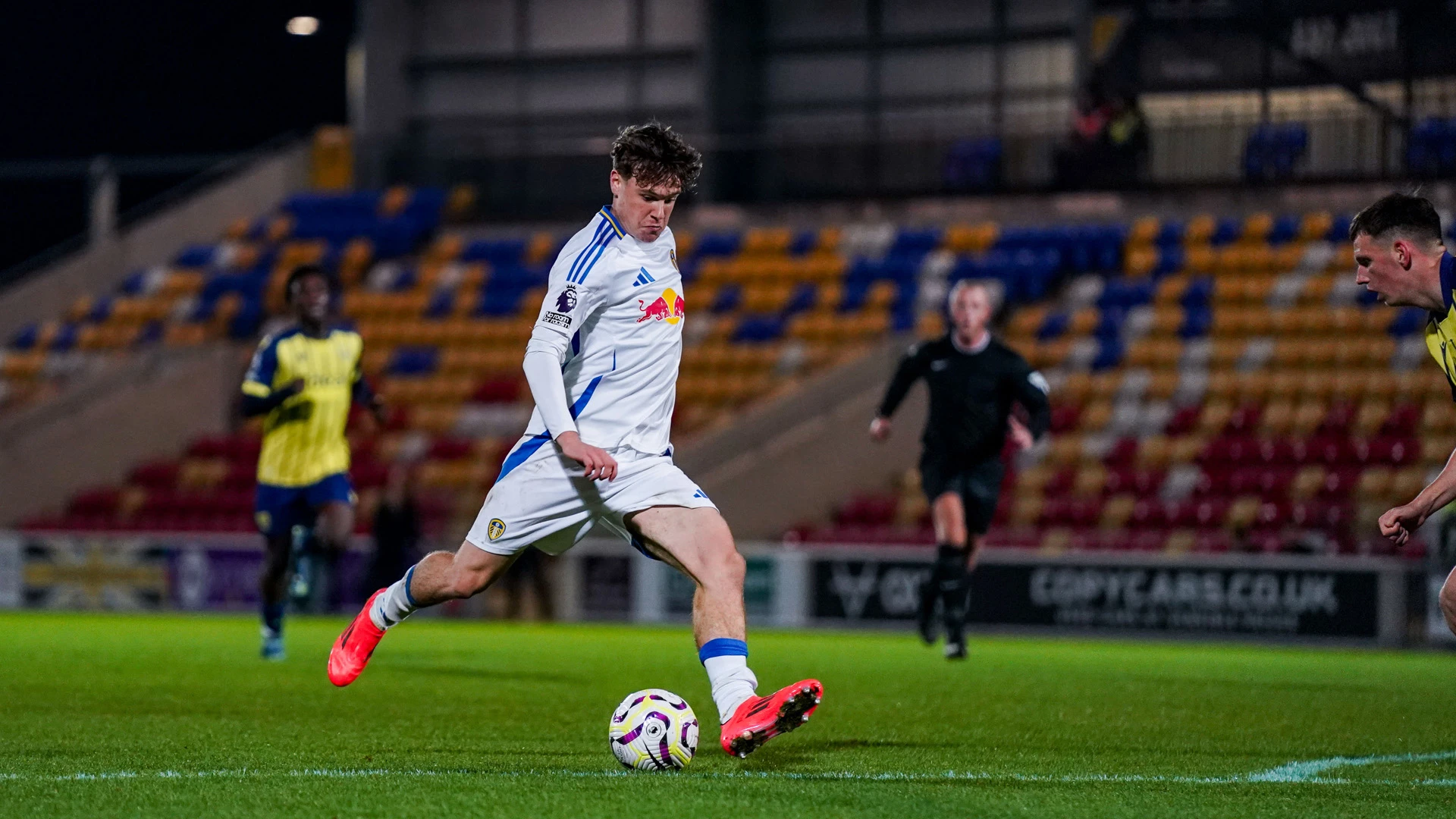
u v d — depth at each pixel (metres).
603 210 18.86
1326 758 20.09
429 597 19.47
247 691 28.33
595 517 18.81
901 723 23.83
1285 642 54.41
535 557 64.38
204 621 58.47
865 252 84.44
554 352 18.23
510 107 101.88
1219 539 63.56
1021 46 92.50
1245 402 70.44
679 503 18.42
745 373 78.06
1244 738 22.30
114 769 17.95
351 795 15.85
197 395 82.94
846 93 95.44
